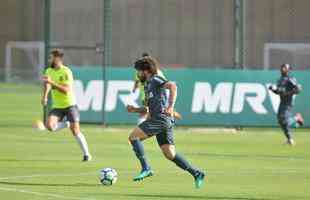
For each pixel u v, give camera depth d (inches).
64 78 2391.7
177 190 1834.4
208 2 6333.7
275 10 5423.2
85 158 2401.6
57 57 2388.0
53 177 2030.0
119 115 3570.4
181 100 3567.9
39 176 2044.8
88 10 6771.7
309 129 3759.8
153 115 1841.8
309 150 2876.5
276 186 1931.6
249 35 5511.8
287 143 3085.6
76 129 2401.6
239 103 3567.9
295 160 2539.4
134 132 1876.2
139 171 2181.3
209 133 3491.6
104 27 3548.2
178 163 1836.9
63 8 6835.6
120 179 2011.6
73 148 2785.4
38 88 7155.5
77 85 3577.8
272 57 4507.9
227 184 1956.2
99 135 3297.2
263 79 3555.6
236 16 3577.8
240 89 3565.5
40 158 2464.3
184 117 3567.9
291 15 5280.5
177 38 6486.2
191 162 2436.0
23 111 4702.3
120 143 2984.7
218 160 2504.9
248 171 2231.8
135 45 6692.9
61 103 2401.6
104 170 1910.7
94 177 2037.4
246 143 3102.9
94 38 6761.8
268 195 1782.7
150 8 6628.9
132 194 1758.1
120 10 6747.1
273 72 3550.7
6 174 2079.2
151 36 6628.9
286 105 3085.6
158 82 1830.7
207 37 6309.1
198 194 1776.6
